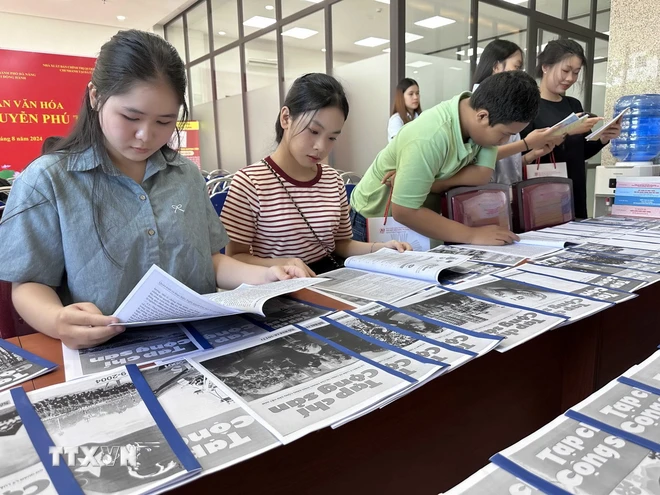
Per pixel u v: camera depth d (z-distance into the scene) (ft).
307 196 4.02
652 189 5.65
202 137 23.07
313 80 3.57
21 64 10.74
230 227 3.82
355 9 13.76
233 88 20.59
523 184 5.19
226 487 1.32
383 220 4.79
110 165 2.56
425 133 4.13
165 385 1.60
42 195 2.37
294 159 4.00
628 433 1.32
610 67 7.96
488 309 2.35
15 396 1.52
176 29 23.41
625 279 2.89
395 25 12.17
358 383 1.57
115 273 2.60
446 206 4.62
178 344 2.01
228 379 1.63
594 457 1.21
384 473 1.73
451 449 2.00
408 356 1.78
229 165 21.57
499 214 4.84
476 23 13.69
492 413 2.20
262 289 2.49
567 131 5.12
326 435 1.51
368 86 13.58
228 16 19.77
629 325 3.10
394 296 2.67
